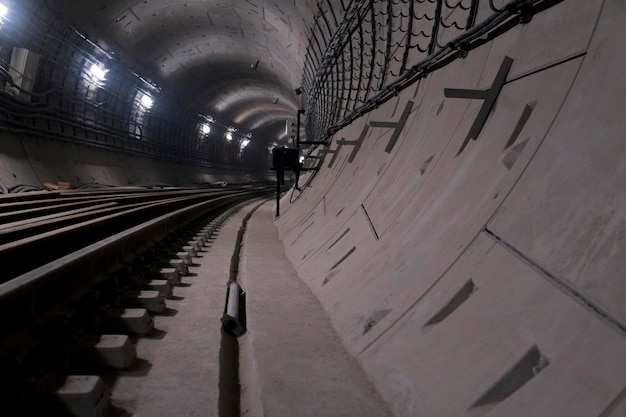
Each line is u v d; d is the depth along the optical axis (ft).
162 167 116.78
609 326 4.73
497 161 9.29
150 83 95.25
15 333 7.52
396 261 10.87
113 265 14.01
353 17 27.02
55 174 65.72
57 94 67.51
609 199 5.76
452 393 6.06
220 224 38.99
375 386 7.84
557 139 7.52
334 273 14.46
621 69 6.78
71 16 62.03
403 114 18.84
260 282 16.38
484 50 12.85
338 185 26.58
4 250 12.13
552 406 4.67
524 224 7.14
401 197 14.21
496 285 6.84
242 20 77.41
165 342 9.78
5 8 51.34
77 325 9.45
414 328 7.97
